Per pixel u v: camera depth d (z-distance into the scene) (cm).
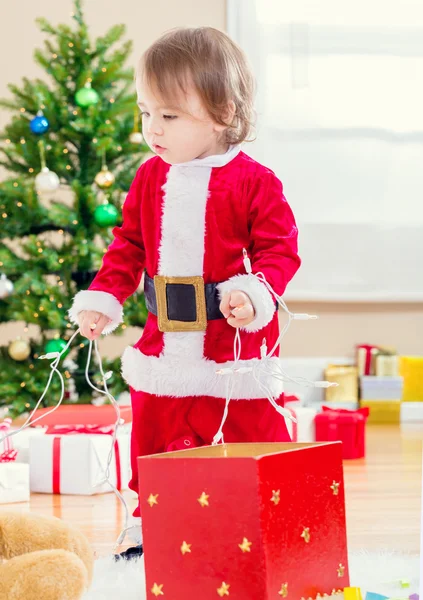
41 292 294
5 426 235
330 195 416
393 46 416
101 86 317
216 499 100
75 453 223
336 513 112
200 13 411
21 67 395
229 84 144
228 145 152
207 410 146
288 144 414
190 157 147
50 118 309
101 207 300
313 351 414
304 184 414
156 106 142
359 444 273
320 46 413
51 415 249
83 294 153
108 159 314
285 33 412
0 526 118
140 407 151
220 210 147
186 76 140
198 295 146
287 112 413
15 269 302
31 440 228
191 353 146
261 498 97
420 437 329
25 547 117
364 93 416
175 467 103
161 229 149
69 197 384
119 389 310
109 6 405
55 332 313
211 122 145
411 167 418
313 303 415
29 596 103
